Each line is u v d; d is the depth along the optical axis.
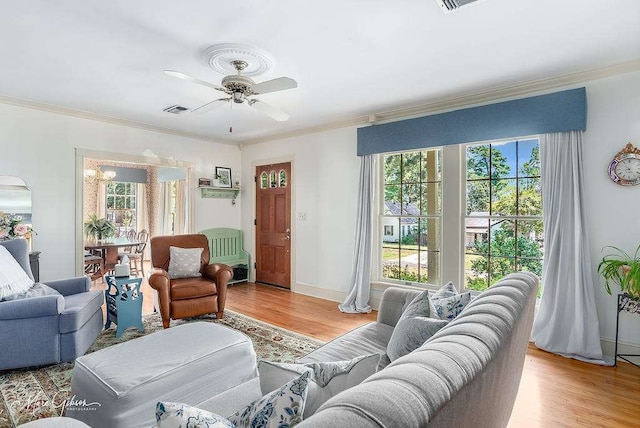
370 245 4.14
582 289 2.78
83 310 2.78
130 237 7.15
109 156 4.34
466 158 3.63
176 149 5.06
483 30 2.19
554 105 2.94
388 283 4.12
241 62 2.62
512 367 1.22
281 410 0.84
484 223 3.51
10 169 3.60
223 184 5.64
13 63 2.69
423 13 1.99
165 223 8.00
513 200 3.36
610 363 2.66
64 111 3.92
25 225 3.53
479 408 0.83
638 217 2.67
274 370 1.23
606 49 2.46
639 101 2.65
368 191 4.15
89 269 5.79
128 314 3.28
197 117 4.28
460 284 3.59
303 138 4.96
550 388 2.34
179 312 3.47
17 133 3.64
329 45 2.38
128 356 1.82
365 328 2.32
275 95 3.46
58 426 0.95
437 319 1.69
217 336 2.10
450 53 2.52
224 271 3.83
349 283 4.44
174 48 2.43
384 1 1.87
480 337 0.92
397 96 3.49
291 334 3.33
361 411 0.54
